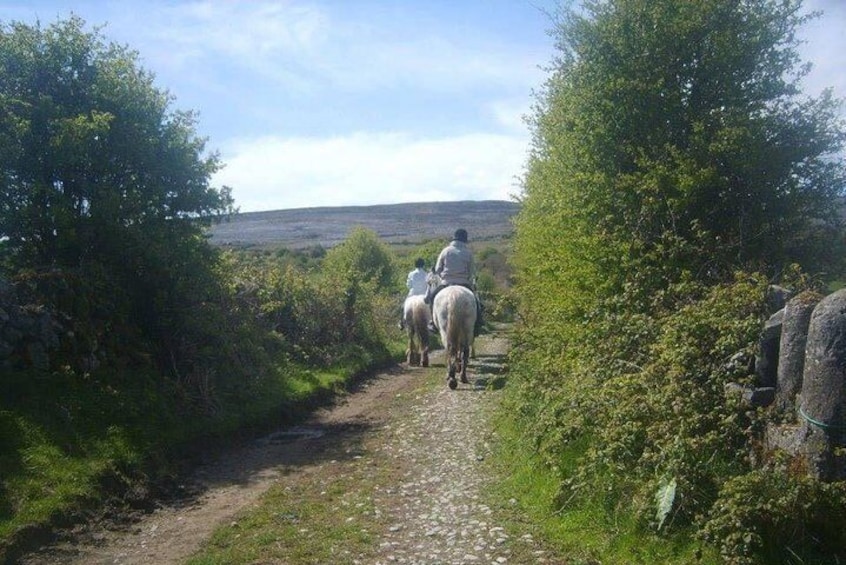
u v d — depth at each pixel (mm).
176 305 11750
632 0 10633
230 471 9422
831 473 5250
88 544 6906
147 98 12109
